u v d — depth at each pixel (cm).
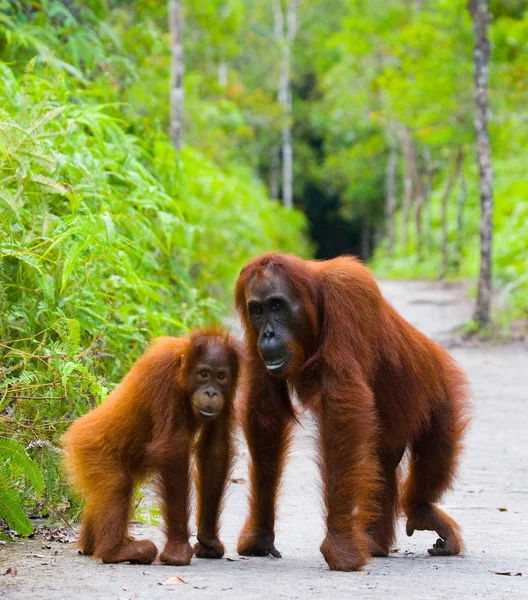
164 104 1936
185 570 484
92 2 1348
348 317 513
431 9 3959
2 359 653
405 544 613
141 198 879
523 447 938
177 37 1677
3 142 664
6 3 1073
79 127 903
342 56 5141
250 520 549
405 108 3300
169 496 498
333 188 6372
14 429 604
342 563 496
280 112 4506
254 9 5581
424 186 5359
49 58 980
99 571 475
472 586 466
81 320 709
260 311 509
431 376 577
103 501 501
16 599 416
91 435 512
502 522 659
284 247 3428
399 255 5106
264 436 543
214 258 1421
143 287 761
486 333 1862
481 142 1898
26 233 689
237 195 2234
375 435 534
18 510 546
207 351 498
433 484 589
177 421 500
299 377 521
